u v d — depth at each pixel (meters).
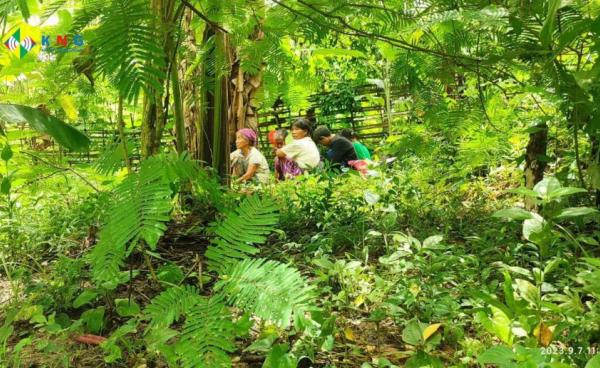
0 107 1.65
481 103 2.32
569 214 1.66
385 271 2.37
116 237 1.30
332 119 9.02
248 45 2.23
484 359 1.16
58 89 2.53
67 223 2.88
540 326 1.51
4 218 2.85
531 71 2.05
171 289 1.33
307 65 2.46
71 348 1.78
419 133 2.84
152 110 2.49
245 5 2.09
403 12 2.02
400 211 3.33
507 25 1.78
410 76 2.33
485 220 3.18
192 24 2.66
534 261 2.21
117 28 1.20
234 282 1.24
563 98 2.16
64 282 2.12
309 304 1.12
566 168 2.86
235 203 2.85
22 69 2.43
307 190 3.84
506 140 3.44
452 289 2.14
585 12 1.75
